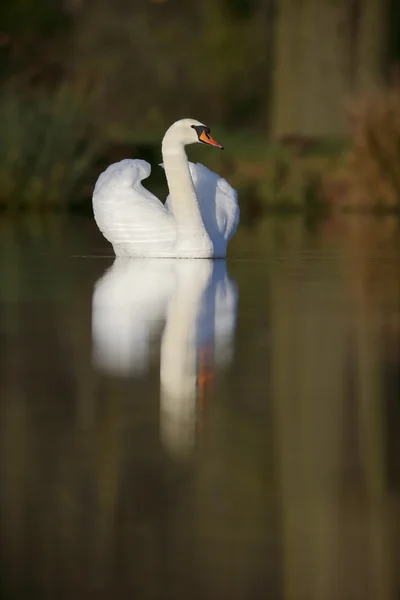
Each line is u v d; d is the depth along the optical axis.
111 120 53.72
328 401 7.78
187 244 17.58
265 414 7.45
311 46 38.91
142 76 57.53
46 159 31.17
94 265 16.72
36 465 6.33
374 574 5.06
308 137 38.31
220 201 18.19
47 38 50.94
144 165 18.31
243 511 5.68
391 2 48.28
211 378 8.54
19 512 5.67
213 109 58.34
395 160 30.83
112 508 5.71
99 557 5.16
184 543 5.31
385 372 8.70
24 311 11.95
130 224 17.66
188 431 7.05
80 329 10.79
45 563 5.11
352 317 11.43
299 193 31.73
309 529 5.48
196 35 57.97
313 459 6.49
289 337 10.28
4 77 43.19
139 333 10.55
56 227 24.66
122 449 6.66
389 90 32.03
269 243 20.55
